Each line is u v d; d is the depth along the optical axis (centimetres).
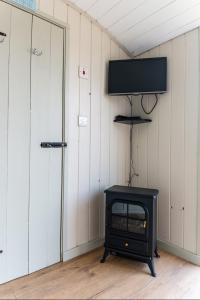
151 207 211
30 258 210
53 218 226
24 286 190
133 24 244
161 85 248
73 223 240
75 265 224
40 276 205
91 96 253
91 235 258
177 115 247
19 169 202
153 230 211
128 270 216
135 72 256
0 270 192
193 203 232
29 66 205
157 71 249
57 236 229
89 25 247
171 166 253
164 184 260
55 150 225
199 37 227
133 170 295
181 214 243
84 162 248
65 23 226
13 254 199
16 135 200
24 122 204
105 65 266
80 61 241
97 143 261
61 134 229
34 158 211
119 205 227
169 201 255
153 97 272
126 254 221
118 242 224
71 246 239
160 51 265
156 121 269
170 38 252
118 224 227
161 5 212
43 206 218
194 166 232
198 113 228
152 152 273
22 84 202
